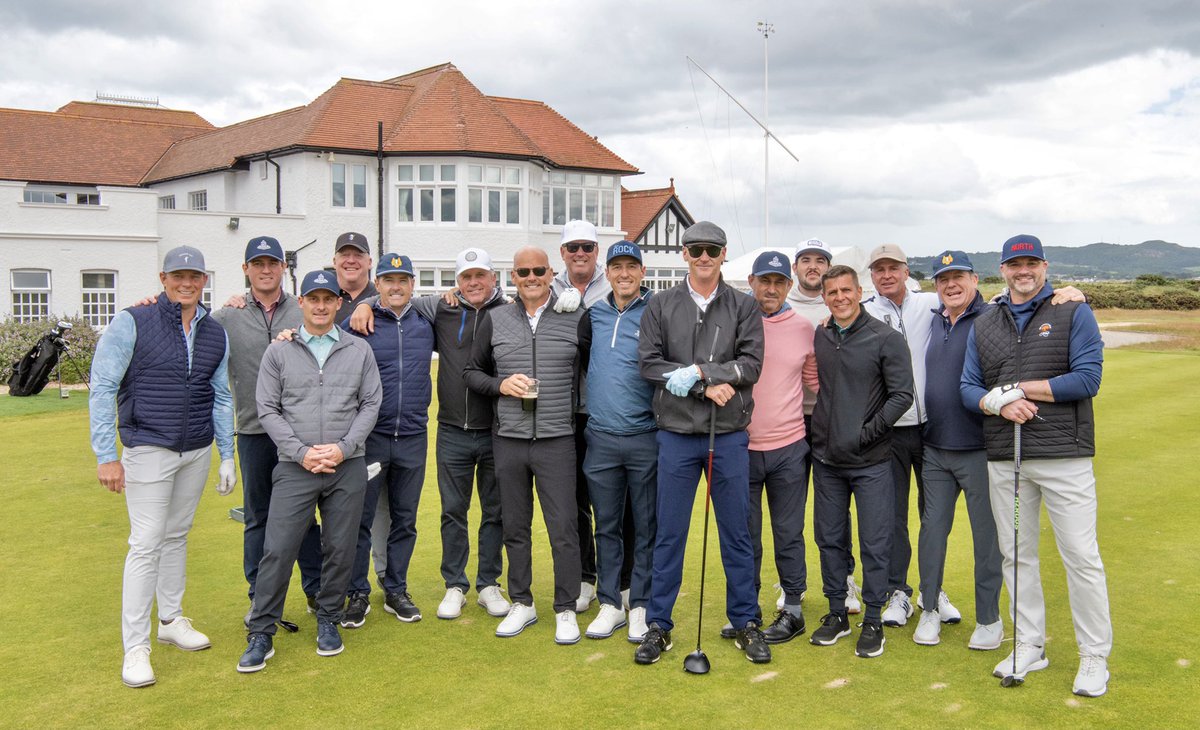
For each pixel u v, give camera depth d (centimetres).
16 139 3123
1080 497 405
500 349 481
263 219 2566
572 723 377
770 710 388
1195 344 2581
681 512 453
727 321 447
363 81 2931
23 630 481
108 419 424
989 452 425
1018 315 424
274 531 443
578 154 3086
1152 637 462
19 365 1457
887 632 484
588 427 480
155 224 2369
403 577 512
